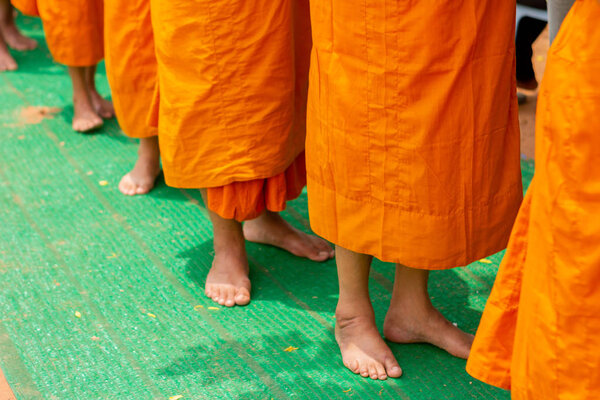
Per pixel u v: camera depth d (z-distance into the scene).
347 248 2.23
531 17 3.99
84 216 3.36
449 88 1.92
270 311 2.71
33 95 4.63
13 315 2.70
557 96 1.50
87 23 3.82
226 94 2.45
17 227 3.27
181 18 2.37
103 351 2.51
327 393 2.29
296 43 2.61
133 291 2.84
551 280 1.57
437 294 2.77
